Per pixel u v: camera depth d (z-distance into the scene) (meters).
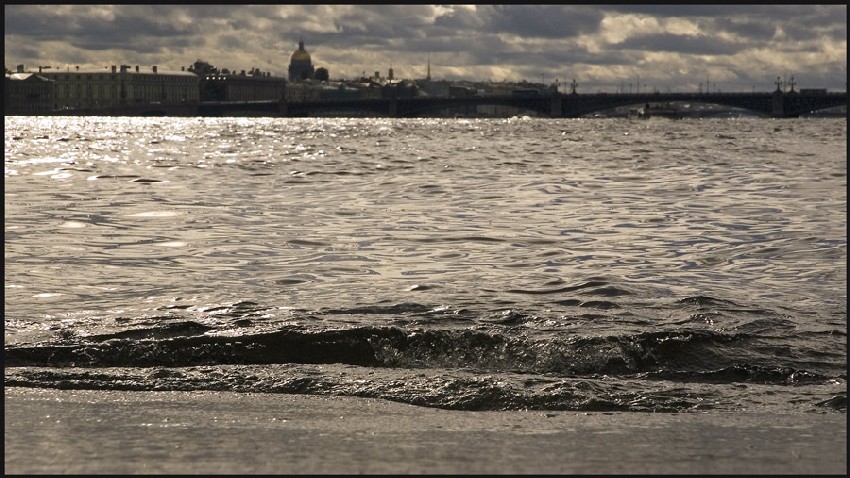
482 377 17.00
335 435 13.28
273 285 27.66
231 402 15.20
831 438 13.33
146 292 26.16
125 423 13.74
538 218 45.50
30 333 19.69
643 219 45.12
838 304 24.47
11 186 59.34
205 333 19.80
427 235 39.28
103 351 18.41
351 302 24.48
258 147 127.06
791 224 42.97
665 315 22.50
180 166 82.75
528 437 13.28
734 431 13.70
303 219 44.47
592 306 23.91
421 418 14.41
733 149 119.25
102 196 54.00
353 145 134.38
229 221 43.41
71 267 30.14
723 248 35.84
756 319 21.88
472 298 25.22
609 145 134.00
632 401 15.52
